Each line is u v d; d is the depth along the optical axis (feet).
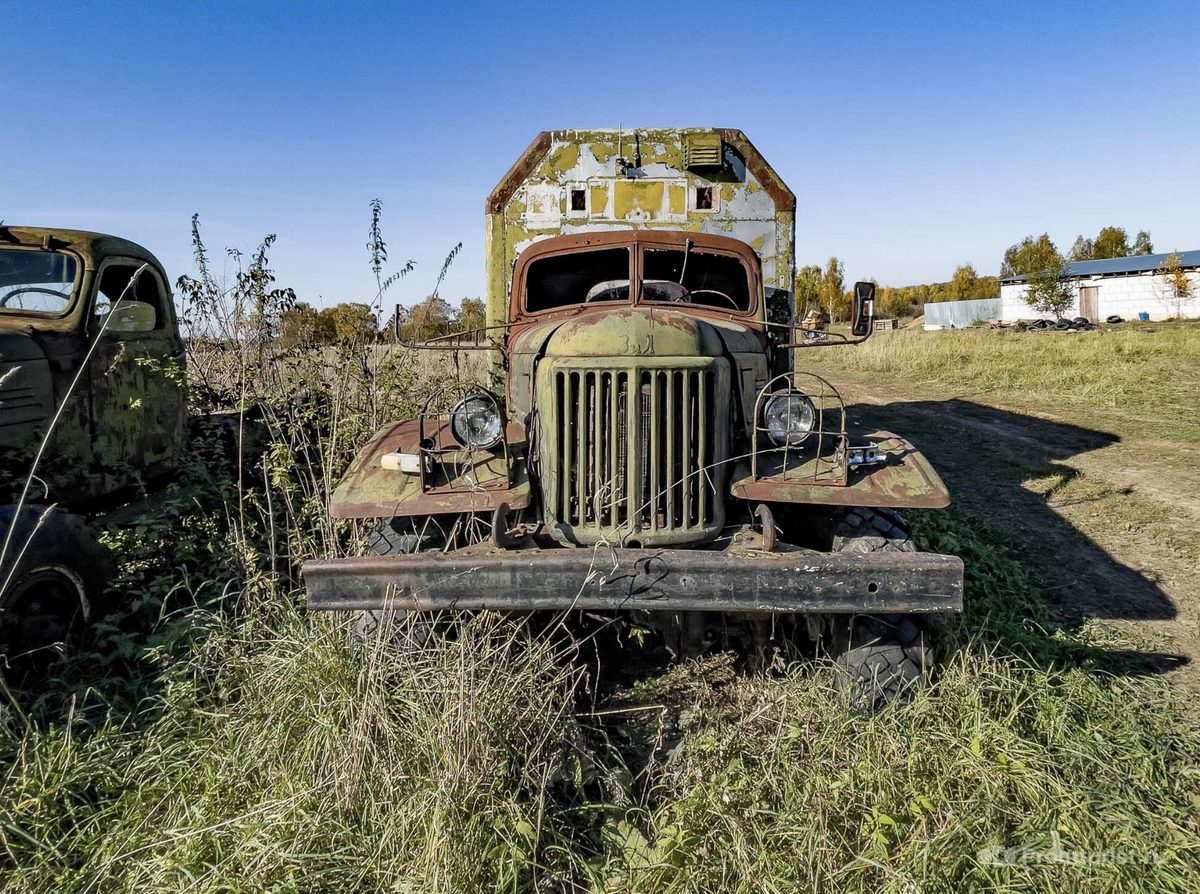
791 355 18.29
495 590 9.28
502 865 7.49
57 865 7.71
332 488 14.48
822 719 9.86
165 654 10.71
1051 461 26.96
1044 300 155.94
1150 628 13.96
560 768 9.04
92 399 15.20
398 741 8.73
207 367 20.04
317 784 8.30
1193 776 9.36
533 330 13.19
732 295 15.70
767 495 10.62
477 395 11.18
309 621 11.21
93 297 15.31
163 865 7.44
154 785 8.68
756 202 18.22
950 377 52.06
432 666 9.62
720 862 7.85
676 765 9.50
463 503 10.57
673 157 18.11
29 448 13.48
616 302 14.70
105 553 12.17
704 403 10.32
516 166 18.10
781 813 8.38
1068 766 9.12
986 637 12.29
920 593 9.18
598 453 10.32
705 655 11.94
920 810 8.26
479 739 8.46
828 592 9.17
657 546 10.32
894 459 11.36
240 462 14.58
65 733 9.14
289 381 18.89
